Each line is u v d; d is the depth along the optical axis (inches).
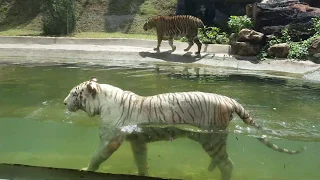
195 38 447.5
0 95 258.4
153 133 165.2
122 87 286.7
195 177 141.6
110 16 685.3
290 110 231.3
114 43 511.2
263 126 192.1
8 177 146.9
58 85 292.2
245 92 281.3
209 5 658.2
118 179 141.2
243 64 410.3
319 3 569.0
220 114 167.3
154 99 171.5
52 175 145.3
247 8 516.1
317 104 247.1
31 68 367.9
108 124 172.6
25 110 222.2
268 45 439.2
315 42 408.8
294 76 357.1
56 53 459.2
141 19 673.6
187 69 383.2
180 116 167.5
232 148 161.3
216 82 316.5
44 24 636.1
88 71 355.9
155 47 496.4
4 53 460.8
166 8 692.1
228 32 598.2
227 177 145.9
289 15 475.2
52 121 200.2
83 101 177.9
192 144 160.4
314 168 149.1
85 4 706.2
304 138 177.8
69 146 167.0
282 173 145.0
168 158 152.6
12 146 167.2
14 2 724.0
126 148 159.0
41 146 165.8
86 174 143.3
